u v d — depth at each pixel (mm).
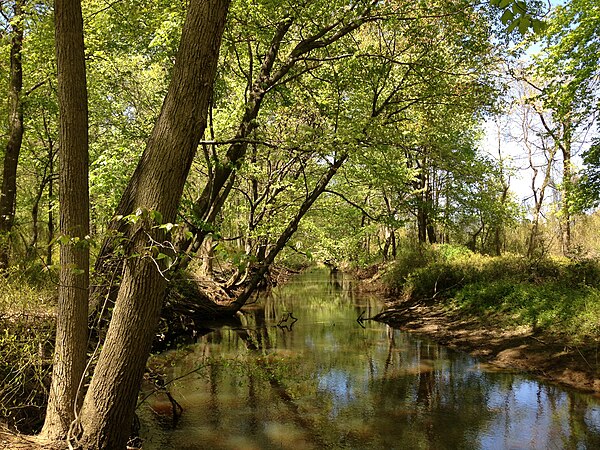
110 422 4047
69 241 3975
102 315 5906
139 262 4078
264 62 12367
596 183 14781
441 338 13984
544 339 11445
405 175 16547
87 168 4449
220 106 13969
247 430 7395
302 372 10656
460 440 7070
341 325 16766
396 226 16031
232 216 20078
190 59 4176
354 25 12414
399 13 12594
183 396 8898
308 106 16156
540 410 8203
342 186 20656
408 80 15766
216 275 21547
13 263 8852
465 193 23000
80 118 4371
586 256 16438
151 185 4164
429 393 9219
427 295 18812
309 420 7816
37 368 5566
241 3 10766
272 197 18359
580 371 9617
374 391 9344
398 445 6914
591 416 7863
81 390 4441
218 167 10992
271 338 14445
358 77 14789
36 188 18891
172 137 4164
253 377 10188
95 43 12945
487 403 8625
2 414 4996
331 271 40281
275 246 16469
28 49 12336
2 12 11883
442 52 14945
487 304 15000
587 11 13586
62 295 4406
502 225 25844
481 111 15906
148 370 7926
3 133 15766
